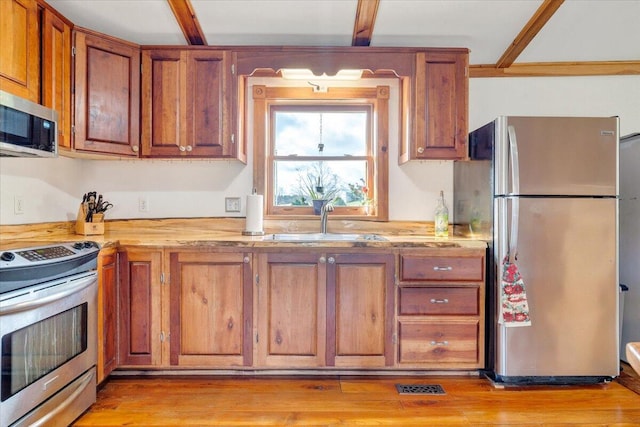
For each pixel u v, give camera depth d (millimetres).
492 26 2436
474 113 2891
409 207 2877
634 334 2598
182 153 2482
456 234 2820
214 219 2838
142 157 2486
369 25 2395
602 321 2217
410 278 2303
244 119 2756
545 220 2201
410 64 2510
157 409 1975
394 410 1980
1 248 1634
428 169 2877
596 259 2209
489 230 2309
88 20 2334
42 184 2301
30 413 1530
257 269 2299
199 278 2291
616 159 2215
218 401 2057
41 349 1594
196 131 2480
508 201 2201
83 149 2230
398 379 2324
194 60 2479
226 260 2297
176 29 2438
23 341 1494
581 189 2205
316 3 2219
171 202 2816
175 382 2264
